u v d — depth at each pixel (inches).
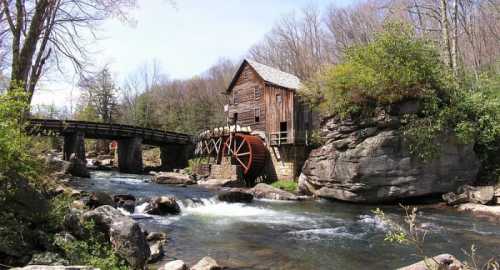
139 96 2192.4
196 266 253.0
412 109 583.2
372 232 394.3
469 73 813.9
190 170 1074.1
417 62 585.6
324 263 285.3
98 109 1834.4
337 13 1508.4
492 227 412.8
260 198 674.8
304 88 824.3
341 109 634.8
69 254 201.6
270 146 930.7
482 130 605.6
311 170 677.3
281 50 1745.8
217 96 2089.1
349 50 661.9
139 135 1153.4
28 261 186.9
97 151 1760.6
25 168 228.4
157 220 429.7
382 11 1288.1
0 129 208.2
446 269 161.9
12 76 373.4
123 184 738.8
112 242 226.5
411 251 319.0
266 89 992.9
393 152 583.8
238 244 336.8
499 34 956.0
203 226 411.2
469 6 923.4
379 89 585.6
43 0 390.0
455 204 553.0
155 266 258.2
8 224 201.6
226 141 992.9
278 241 351.6
